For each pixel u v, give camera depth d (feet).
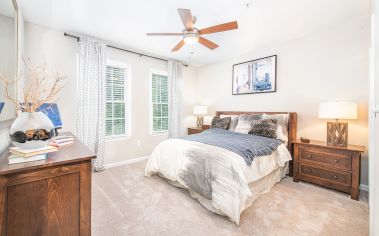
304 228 5.92
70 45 10.55
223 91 15.90
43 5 7.76
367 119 8.77
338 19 8.83
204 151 7.57
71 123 10.66
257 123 10.93
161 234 5.65
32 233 3.24
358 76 9.03
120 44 12.24
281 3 7.48
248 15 8.41
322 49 10.21
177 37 11.09
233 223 6.17
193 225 6.08
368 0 7.25
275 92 12.33
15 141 3.49
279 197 7.98
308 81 10.78
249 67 13.82
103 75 11.39
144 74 14.05
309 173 9.22
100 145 11.29
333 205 7.32
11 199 3.03
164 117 15.62
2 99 5.17
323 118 9.56
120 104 13.06
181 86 16.15
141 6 7.79
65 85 10.41
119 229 5.86
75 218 3.68
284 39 11.28
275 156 9.09
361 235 5.61
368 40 8.71
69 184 3.61
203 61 16.21
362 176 8.84
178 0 7.30
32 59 9.34
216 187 6.48
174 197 7.93
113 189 8.69
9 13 5.89
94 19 8.96
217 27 7.52
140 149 13.96
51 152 4.12
